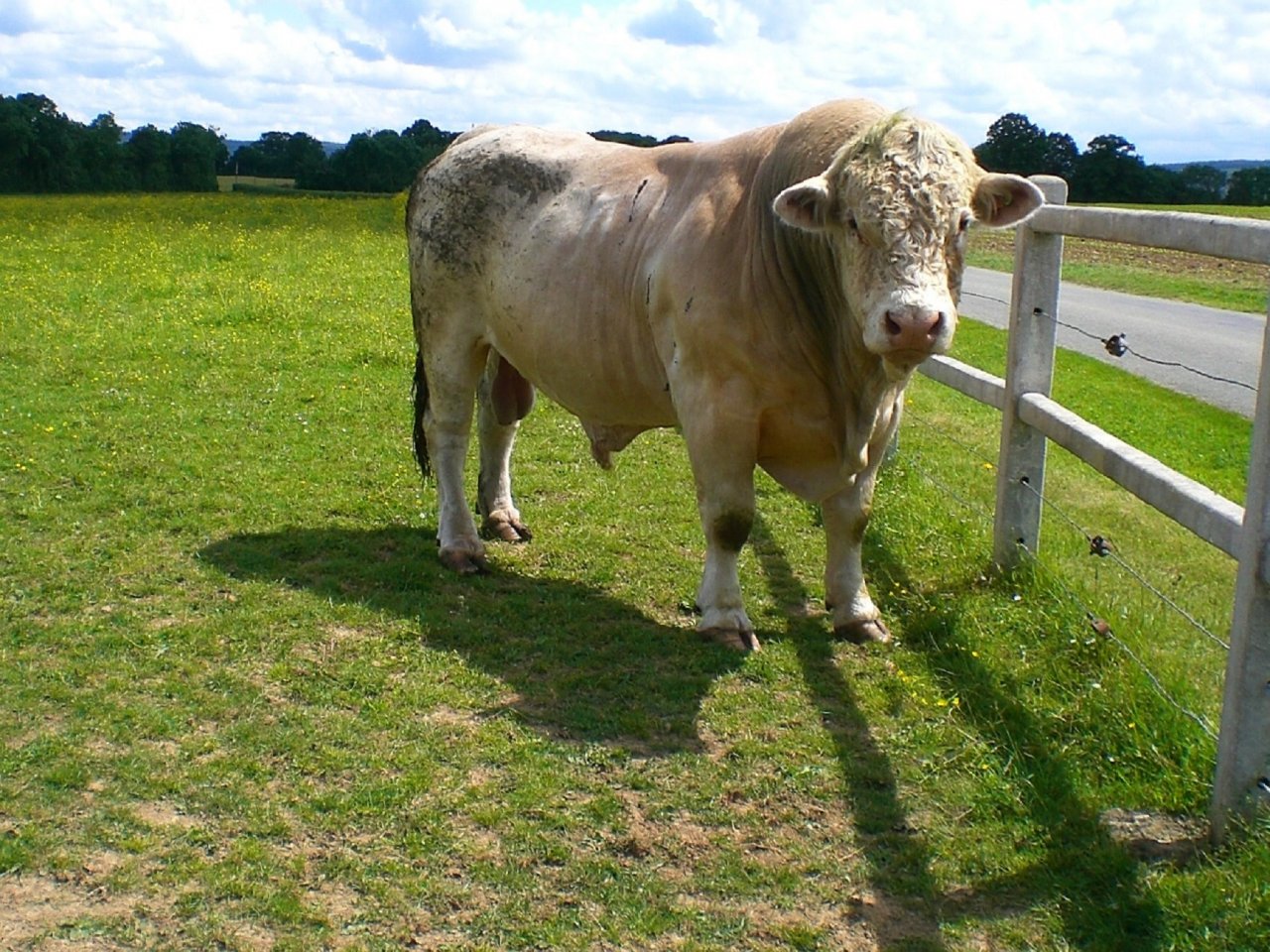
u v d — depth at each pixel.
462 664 5.03
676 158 5.53
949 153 4.20
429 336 6.47
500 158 6.14
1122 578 6.23
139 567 6.03
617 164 5.78
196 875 3.57
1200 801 3.85
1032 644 5.14
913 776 4.18
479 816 3.89
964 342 15.04
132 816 3.86
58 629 5.25
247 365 11.20
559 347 5.77
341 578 6.00
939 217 4.09
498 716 4.58
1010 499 5.87
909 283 4.05
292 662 5.00
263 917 3.40
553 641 5.29
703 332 4.93
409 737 4.41
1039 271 5.56
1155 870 3.55
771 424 5.01
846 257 4.30
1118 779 4.07
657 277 5.17
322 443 8.55
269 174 77.19
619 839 3.80
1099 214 4.67
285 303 15.04
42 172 64.19
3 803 3.91
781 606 5.85
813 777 4.17
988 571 6.00
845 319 4.63
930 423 10.33
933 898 3.52
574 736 4.45
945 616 5.47
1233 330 15.80
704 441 5.04
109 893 3.48
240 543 6.44
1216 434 10.18
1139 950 3.22
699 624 5.36
